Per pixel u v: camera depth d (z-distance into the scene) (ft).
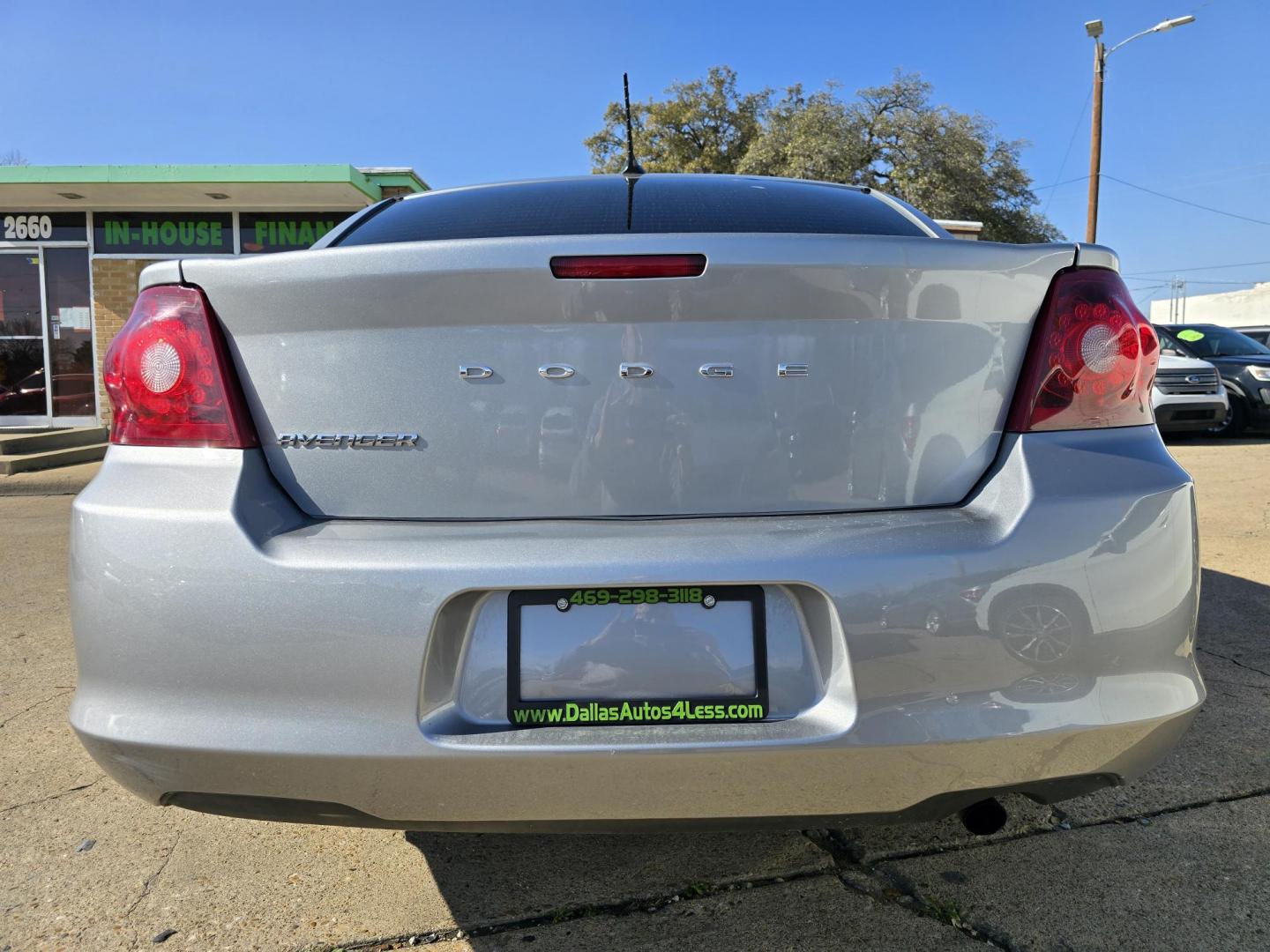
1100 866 6.46
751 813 4.60
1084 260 5.07
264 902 6.22
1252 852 6.60
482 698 4.64
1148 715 4.76
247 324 4.96
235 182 32.60
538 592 4.63
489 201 6.86
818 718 4.58
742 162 89.66
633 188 7.00
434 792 4.56
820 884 6.32
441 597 4.50
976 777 4.64
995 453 4.97
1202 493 22.21
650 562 4.50
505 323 4.83
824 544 4.58
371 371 4.88
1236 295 157.38
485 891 6.31
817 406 4.84
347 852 6.86
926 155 80.69
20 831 7.16
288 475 4.96
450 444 4.86
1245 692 9.53
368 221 6.91
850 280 4.80
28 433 34.50
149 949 5.70
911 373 4.89
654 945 5.69
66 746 8.74
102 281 37.35
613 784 4.51
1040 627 4.61
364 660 4.50
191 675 4.63
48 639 12.02
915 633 4.51
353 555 4.57
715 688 4.63
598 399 4.82
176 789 4.75
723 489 4.83
